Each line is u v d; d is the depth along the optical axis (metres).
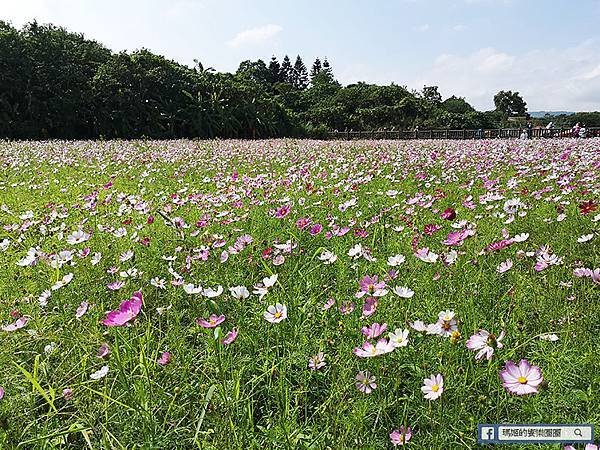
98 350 2.36
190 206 5.47
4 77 31.70
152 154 13.09
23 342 2.59
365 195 6.10
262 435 1.90
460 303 2.65
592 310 2.57
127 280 3.22
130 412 2.03
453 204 5.36
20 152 13.71
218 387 2.01
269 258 3.43
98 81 34.28
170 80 37.16
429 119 58.59
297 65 97.88
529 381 1.60
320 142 22.78
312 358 2.22
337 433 1.89
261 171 9.27
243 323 2.60
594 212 4.38
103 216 5.11
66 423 2.05
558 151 11.15
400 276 2.98
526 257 3.28
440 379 1.83
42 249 3.98
